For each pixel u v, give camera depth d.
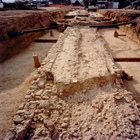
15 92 3.79
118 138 2.24
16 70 4.95
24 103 3.01
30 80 4.32
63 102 3.04
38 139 2.32
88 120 2.61
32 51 6.88
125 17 10.19
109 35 9.33
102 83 3.49
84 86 3.36
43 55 6.31
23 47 7.18
